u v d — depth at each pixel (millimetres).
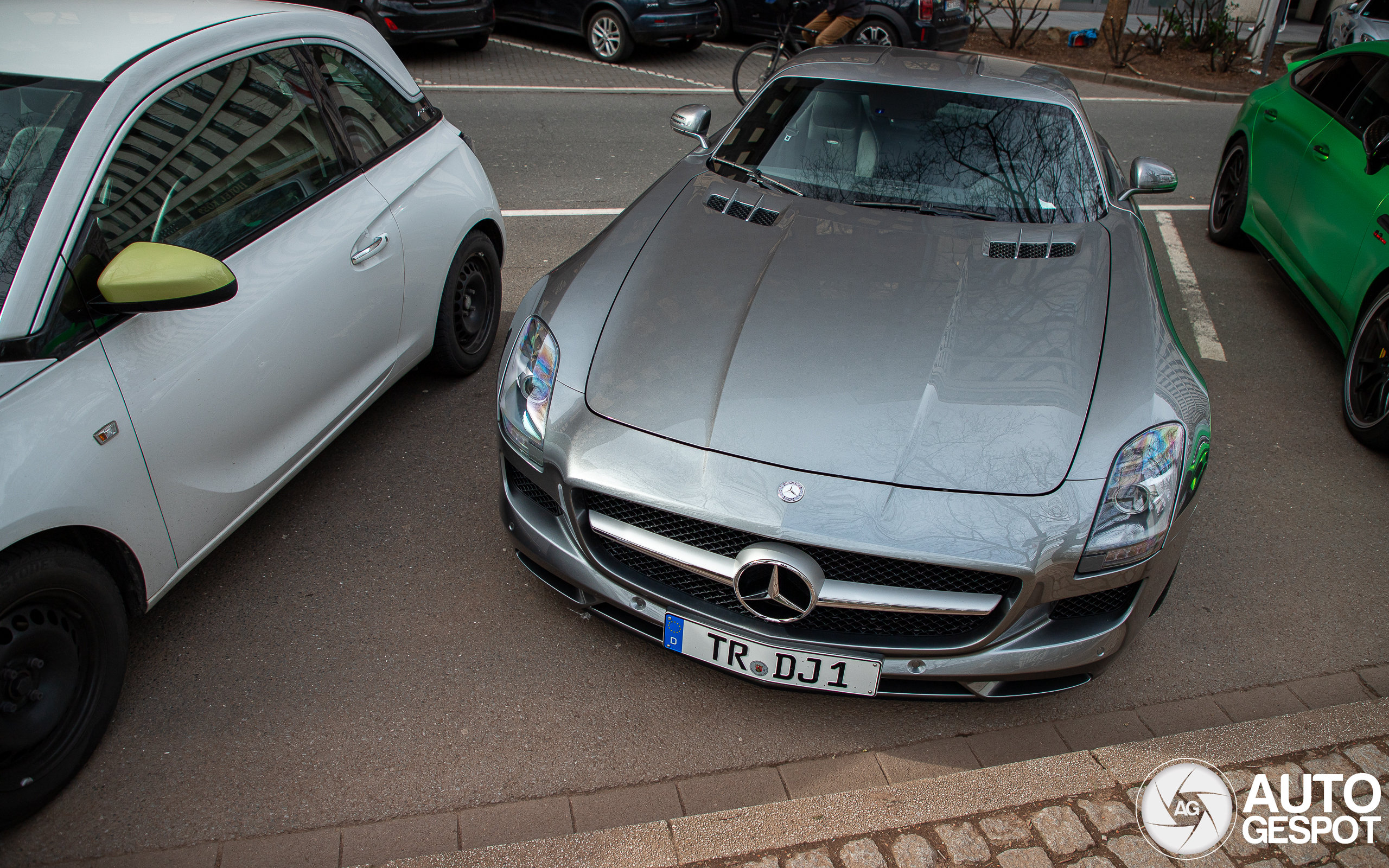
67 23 2600
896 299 2729
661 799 2314
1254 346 4953
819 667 2314
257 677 2549
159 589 2420
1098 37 14062
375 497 3311
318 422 3010
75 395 2102
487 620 2807
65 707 2154
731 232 3082
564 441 2398
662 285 2777
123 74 2400
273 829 2150
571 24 10852
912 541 2137
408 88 3732
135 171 2369
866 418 2320
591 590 2484
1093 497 2238
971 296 2775
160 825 2139
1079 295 2820
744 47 12203
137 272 2156
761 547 2180
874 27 10578
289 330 2773
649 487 2250
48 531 2078
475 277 3973
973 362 2502
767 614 2271
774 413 2330
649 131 8055
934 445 2271
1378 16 9906
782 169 3504
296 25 3127
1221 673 2838
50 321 2084
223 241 2598
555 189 6504
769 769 2418
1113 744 2576
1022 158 3471
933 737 2553
